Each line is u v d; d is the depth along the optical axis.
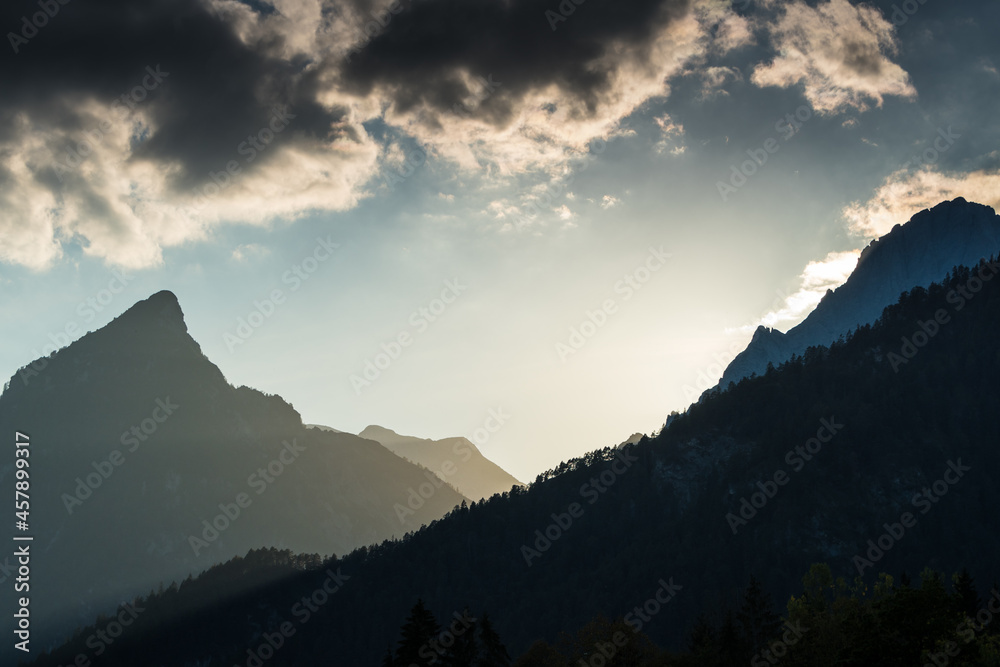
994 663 96.50
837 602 138.38
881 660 102.19
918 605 103.75
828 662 122.75
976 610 145.25
